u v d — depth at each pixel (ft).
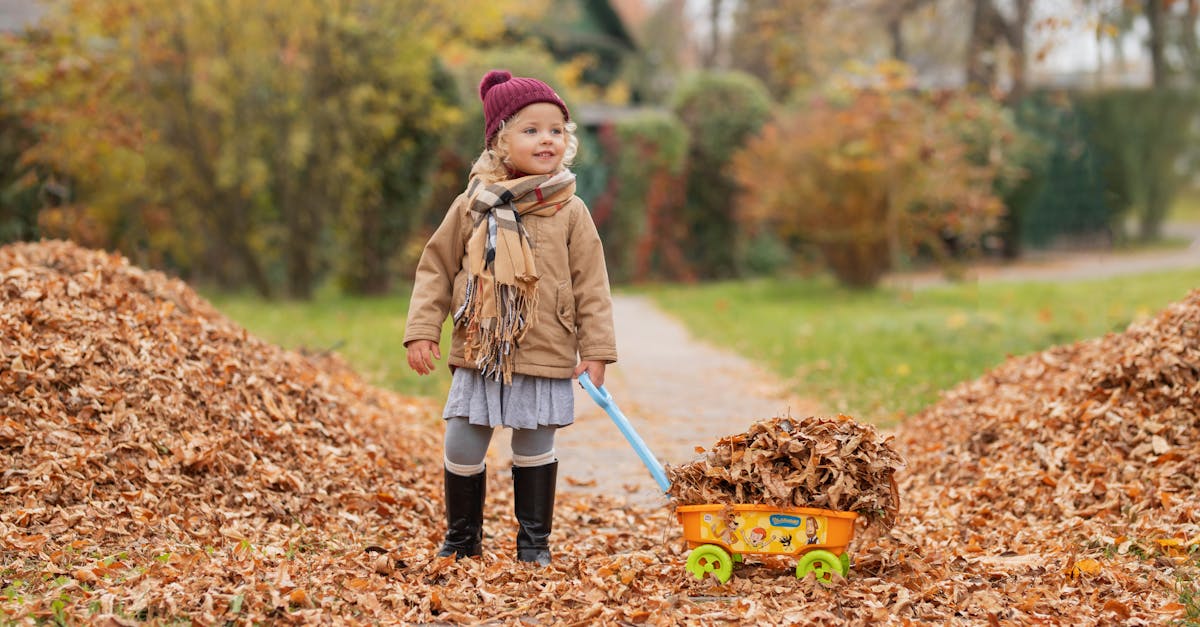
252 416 17.42
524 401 13.38
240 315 46.47
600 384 13.46
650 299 68.69
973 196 61.36
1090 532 14.52
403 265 65.41
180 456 15.64
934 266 86.63
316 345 36.55
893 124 57.26
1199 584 12.03
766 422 12.78
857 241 63.67
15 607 10.60
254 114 55.72
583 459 22.67
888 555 13.33
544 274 13.34
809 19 84.69
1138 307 47.14
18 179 41.24
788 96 97.35
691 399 30.63
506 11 70.44
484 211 13.33
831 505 12.28
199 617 10.69
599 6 119.65
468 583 12.78
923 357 34.73
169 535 13.87
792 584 12.44
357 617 11.44
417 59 58.75
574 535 16.26
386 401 25.52
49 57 42.06
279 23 54.54
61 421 15.53
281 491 16.07
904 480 19.31
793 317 51.62
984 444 19.38
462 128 69.00
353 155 58.80
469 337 13.21
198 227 58.70
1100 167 92.84
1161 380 17.54
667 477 12.97
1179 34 90.94
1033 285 62.49
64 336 16.96
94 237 44.16
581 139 78.33
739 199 72.38
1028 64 80.74
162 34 52.39
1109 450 16.74
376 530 15.40
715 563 12.71
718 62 134.10
